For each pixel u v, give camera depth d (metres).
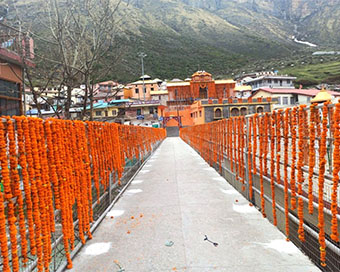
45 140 2.71
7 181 2.10
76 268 2.93
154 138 18.06
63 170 2.96
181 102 51.44
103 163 4.72
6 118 2.14
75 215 3.93
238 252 3.12
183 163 10.52
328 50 105.69
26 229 2.43
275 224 3.88
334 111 2.43
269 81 52.84
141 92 54.31
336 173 2.46
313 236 2.96
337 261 2.83
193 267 2.84
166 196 5.64
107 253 3.25
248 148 5.00
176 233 3.73
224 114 34.75
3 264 2.04
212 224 4.00
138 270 2.84
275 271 2.71
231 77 77.88
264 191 4.55
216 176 7.55
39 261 2.42
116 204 5.26
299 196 3.13
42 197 2.51
